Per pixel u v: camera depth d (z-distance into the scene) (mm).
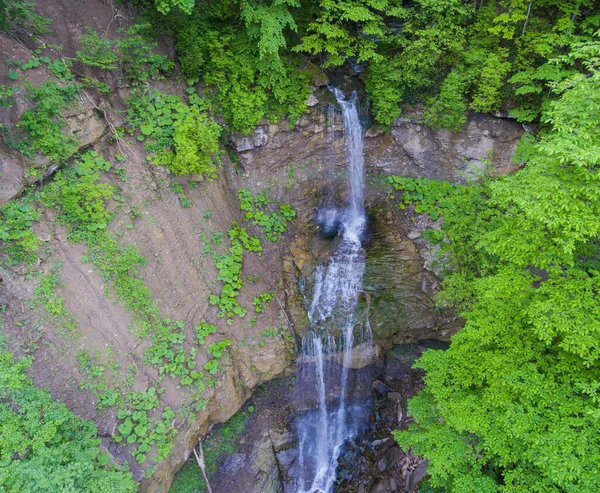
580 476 5035
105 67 8312
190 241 9969
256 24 10000
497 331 7281
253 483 9703
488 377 7039
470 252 10844
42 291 7207
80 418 6906
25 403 6246
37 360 6875
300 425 11070
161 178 9586
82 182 8047
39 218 7430
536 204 5648
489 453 6453
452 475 7160
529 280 6770
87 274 7914
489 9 10914
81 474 5875
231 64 10414
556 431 5590
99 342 7730
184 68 10312
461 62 11297
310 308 11273
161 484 7797
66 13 8312
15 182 7164
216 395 9117
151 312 8648
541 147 5348
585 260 6750
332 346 11211
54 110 7523
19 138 7250
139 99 9242
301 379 11273
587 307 5770
